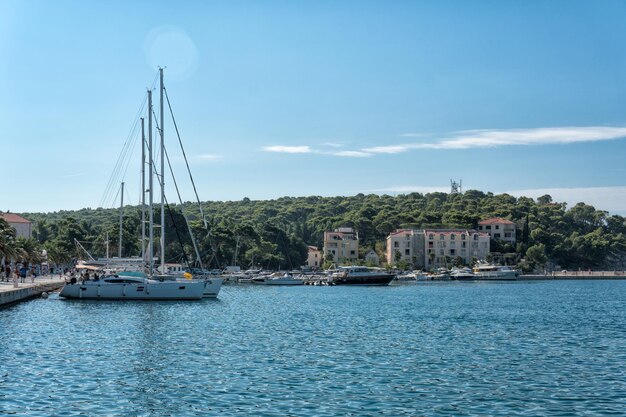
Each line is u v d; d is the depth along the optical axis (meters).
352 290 149.38
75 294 86.19
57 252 186.50
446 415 29.06
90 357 42.19
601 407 30.47
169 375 36.84
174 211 191.62
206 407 30.08
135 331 56.03
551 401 31.59
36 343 47.84
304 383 35.16
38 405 29.84
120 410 29.38
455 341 52.22
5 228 129.62
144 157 93.81
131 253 194.12
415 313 80.69
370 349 47.38
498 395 32.75
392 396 32.38
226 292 136.00
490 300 110.75
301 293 133.50
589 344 50.84
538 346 49.53
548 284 197.00
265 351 45.91
